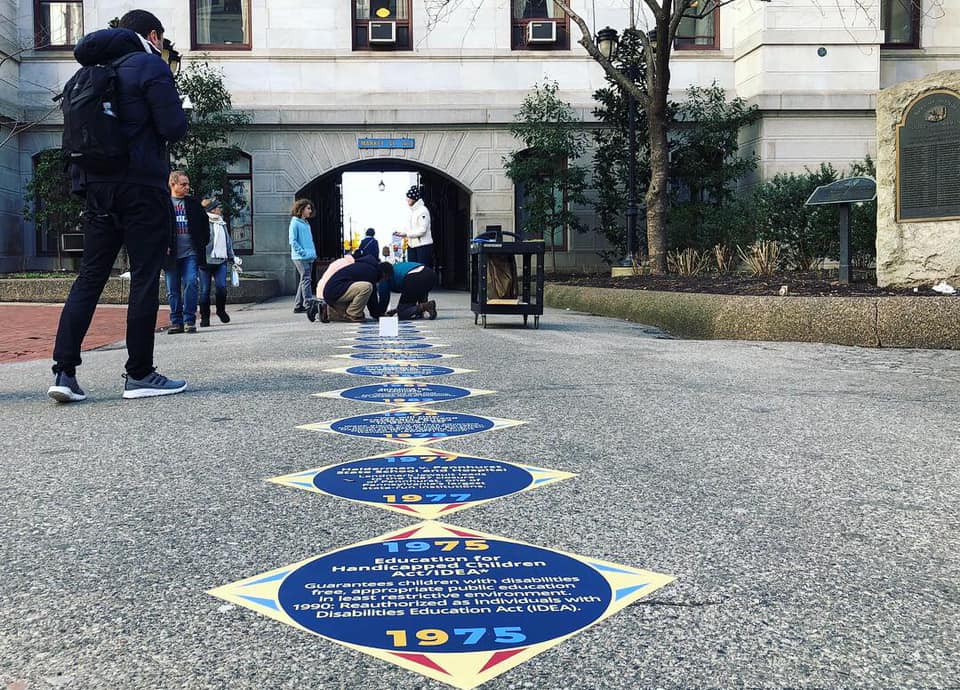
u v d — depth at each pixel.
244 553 2.51
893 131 9.90
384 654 1.88
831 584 2.30
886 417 4.70
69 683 1.77
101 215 5.01
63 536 2.68
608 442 3.99
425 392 5.39
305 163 21.42
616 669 1.82
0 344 9.52
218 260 12.03
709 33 21.70
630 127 17.09
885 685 1.76
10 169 20.95
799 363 7.09
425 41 21.53
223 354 7.61
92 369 6.88
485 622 2.04
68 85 4.86
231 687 1.75
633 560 2.46
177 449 3.85
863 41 20.22
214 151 19.14
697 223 19.03
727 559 2.48
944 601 2.19
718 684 1.76
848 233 10.95
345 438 4.05
